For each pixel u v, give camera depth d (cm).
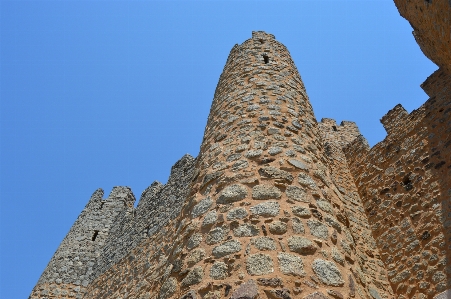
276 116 784
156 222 1295
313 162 693
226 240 526
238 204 573
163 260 1040
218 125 831
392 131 1195
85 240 1711
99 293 1291
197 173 733
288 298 435
